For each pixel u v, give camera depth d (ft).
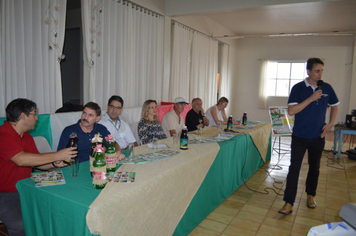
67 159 5.52
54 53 11.07
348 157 16.58
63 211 4.40
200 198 7.52
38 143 7.78
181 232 6.68
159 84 17.63
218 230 7.64
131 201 4.69
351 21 22.66
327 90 8.38
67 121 9.76
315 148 8.59
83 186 4.88
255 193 10.50
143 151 7.55
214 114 14.38
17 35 9.75
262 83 31.04
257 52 31.37
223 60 27.89
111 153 5.56
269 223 8.14
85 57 12.80
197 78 22.62
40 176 5.31
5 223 5.62
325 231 4.39
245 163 11.14
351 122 16.10
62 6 11.18
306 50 29.32
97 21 13.01
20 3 9.68
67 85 22.80
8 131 5.79
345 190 11.23
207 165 7.57
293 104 8.47
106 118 9.23
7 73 9.49
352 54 27.55
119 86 14.43
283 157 16.70
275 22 23.85
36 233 4.94
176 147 8.21
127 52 14.84
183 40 20.04
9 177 5.98
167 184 5.72
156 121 10.68
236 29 27.68
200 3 16.72
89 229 4.05
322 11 19.88
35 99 10.56
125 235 4.63
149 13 16.49
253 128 12.73
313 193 9.30
